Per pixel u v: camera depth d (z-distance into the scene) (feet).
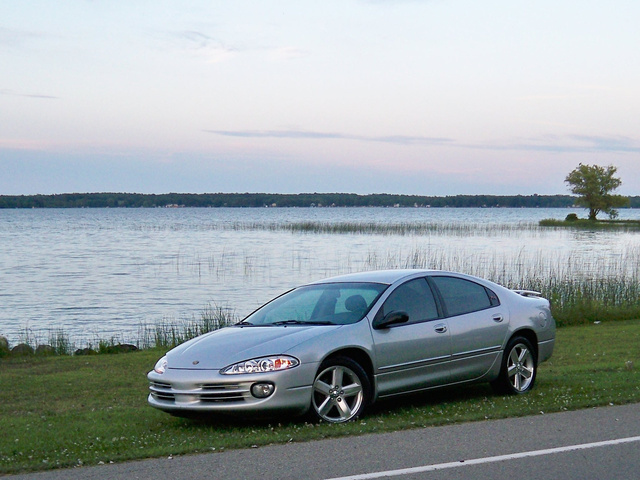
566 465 19.26
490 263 124.98
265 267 129.80
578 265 122.01
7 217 570.87
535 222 390.01
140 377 38.68
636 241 214.48
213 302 87.66
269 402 24.12
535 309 31.78
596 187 403.54
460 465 19.34
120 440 23.36
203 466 19.71
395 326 27.37
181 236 246.68
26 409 30.60
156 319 74.54
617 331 54.34
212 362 24.91
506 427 23.80
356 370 25.79
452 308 29.27
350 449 21.18
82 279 114.42
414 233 248.73
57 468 20.01
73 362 45.34
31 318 77.25
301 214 646.33
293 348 24.89
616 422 24.22
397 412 27.48
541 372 36.45
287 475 18.70
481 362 29.43
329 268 126.62
